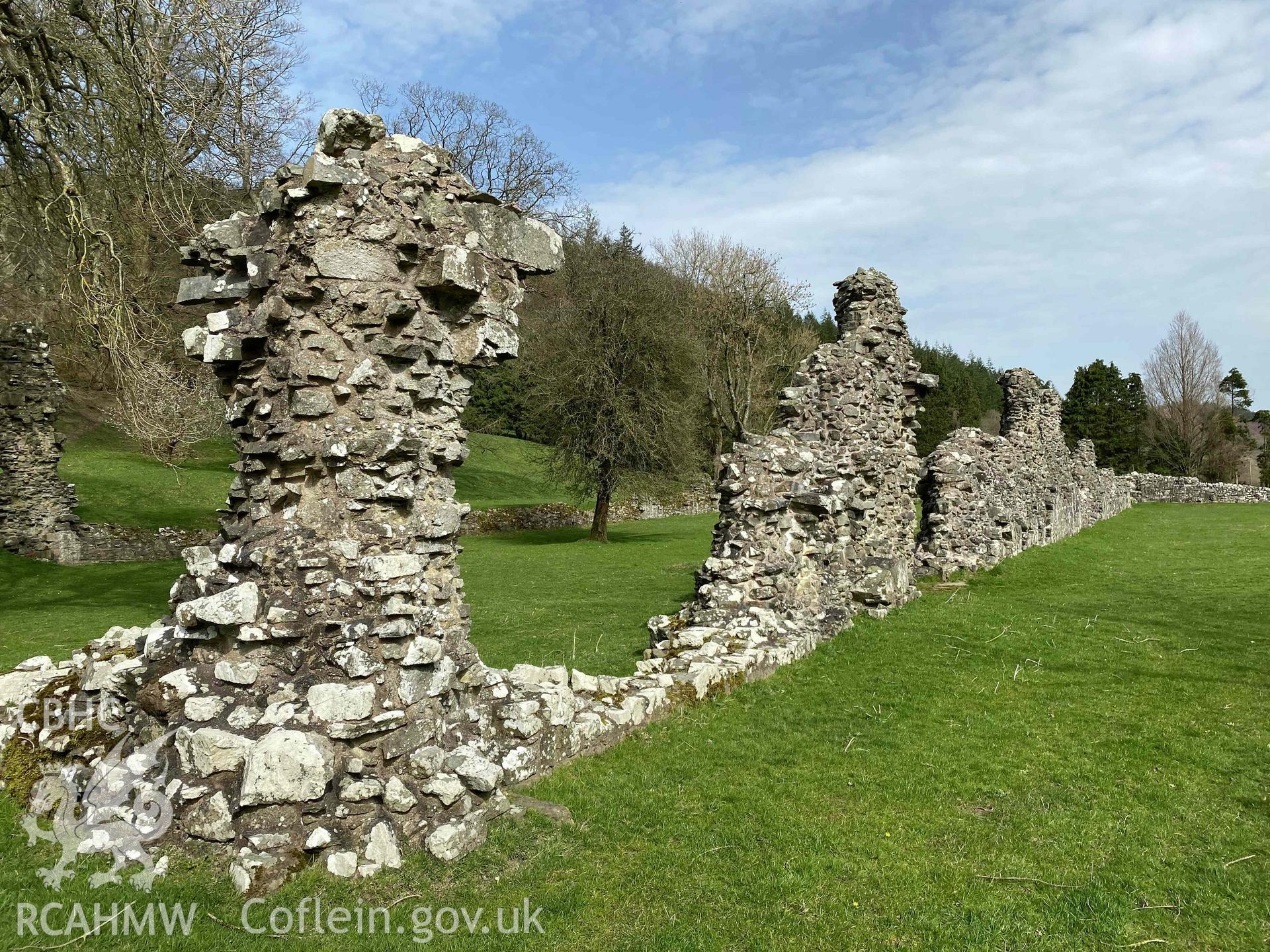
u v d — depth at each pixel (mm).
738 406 43000
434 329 5168
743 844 4805
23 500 19844
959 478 16891
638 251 31531
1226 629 10898
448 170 5449
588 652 10484
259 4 16266
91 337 12930
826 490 10828
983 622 11180
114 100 12156
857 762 6230
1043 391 24250
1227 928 4051
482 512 32500
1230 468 54781
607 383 29391
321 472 4855
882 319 12914
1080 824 5207
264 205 5086
